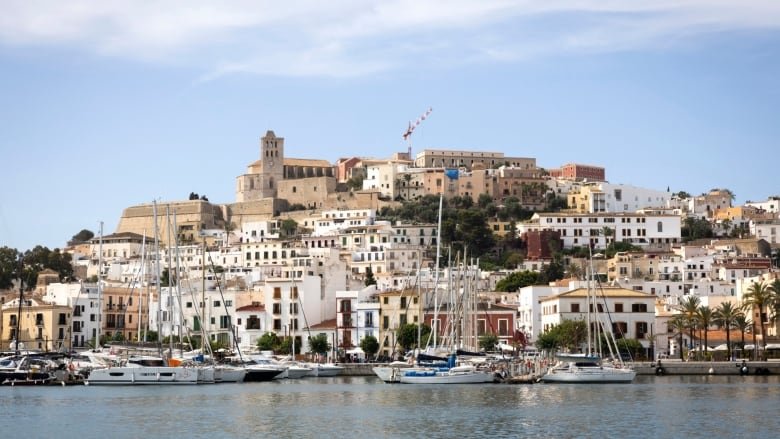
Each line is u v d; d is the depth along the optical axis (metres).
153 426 163.25
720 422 165.12
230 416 174.62
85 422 167.75
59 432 157.88
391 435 154.25
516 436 152.88
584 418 170.00
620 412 177.25
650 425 162.12
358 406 188.12
